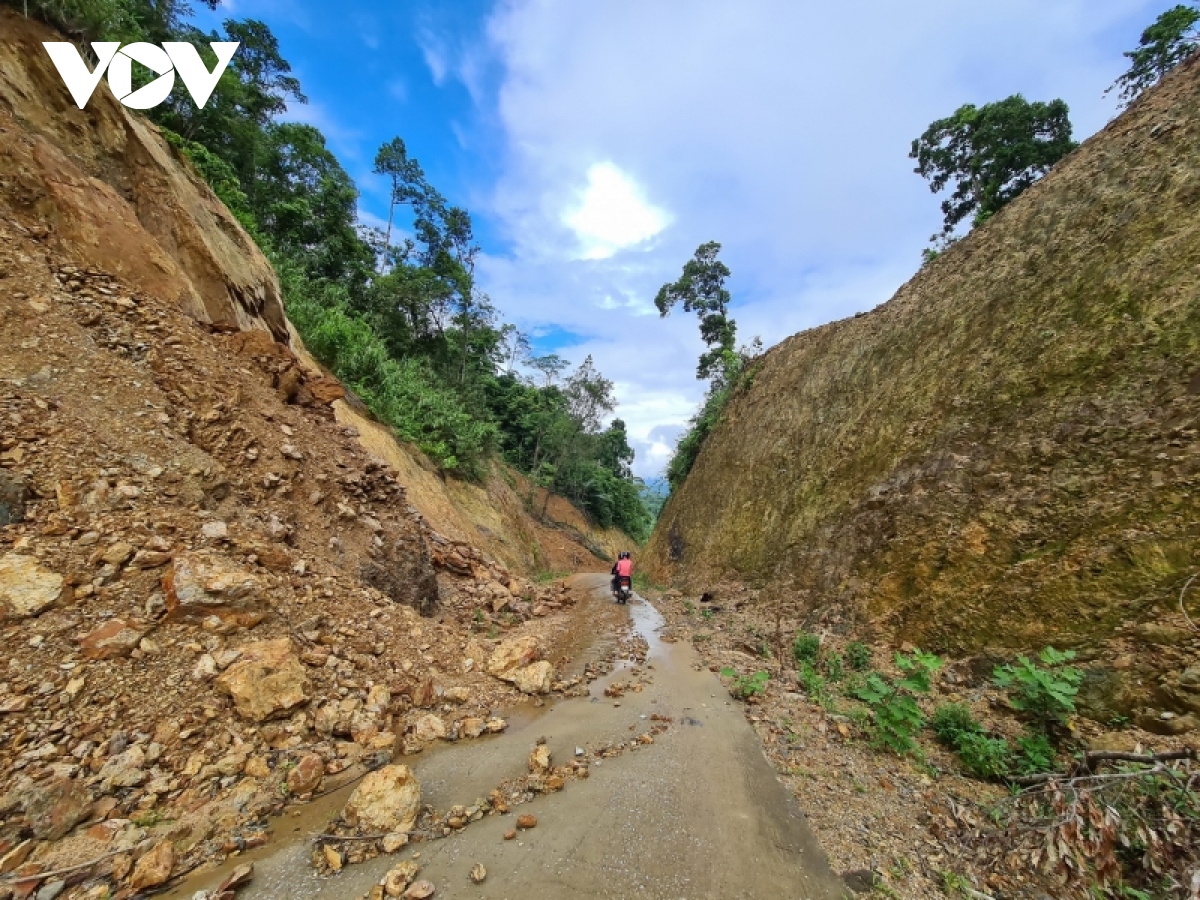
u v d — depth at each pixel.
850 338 14.12
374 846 3.11
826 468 11.32
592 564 31.70
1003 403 7.44
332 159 27.83
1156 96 8.23
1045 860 3.01
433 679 5.50
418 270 27.64
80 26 7.64
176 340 6.52
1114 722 4.09
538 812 3.59
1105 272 7.04
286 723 3.95
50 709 3.15
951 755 4.52
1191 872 2.49
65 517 4.13
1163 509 4.86
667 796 3.84
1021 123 15.57
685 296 27.11
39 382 4.86
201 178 10.00
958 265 11.01
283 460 6.77
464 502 19.27
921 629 6.48
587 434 38.88
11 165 5.99
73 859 2.63
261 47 25.66
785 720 5.32
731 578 12.92
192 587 4.18
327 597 5.56
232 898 2.61
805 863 3.14
